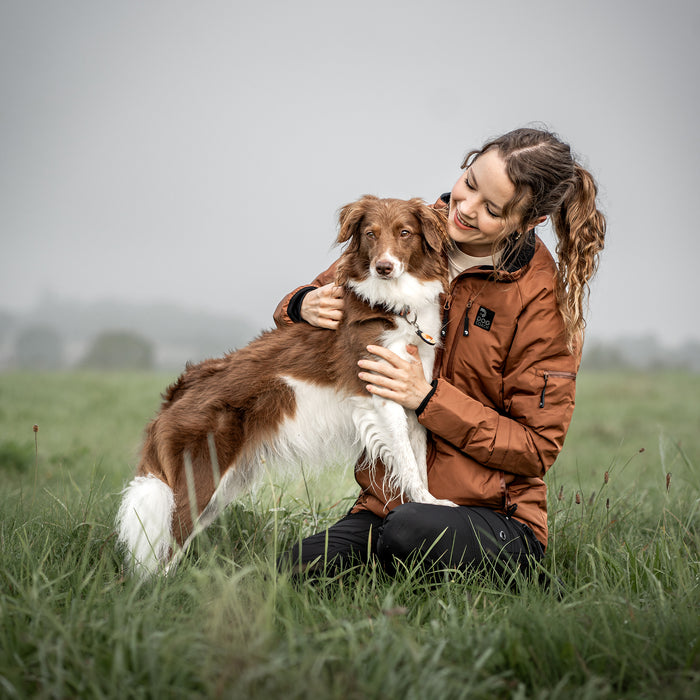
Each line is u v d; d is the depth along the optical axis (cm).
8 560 296
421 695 202
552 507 394
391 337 358
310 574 315
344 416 375
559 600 292
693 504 418
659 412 1146
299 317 386
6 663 218
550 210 310
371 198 377
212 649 219
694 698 206
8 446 623
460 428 315
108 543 335
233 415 367
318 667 209
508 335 319
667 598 280
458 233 333
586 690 212
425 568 304
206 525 372
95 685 201
